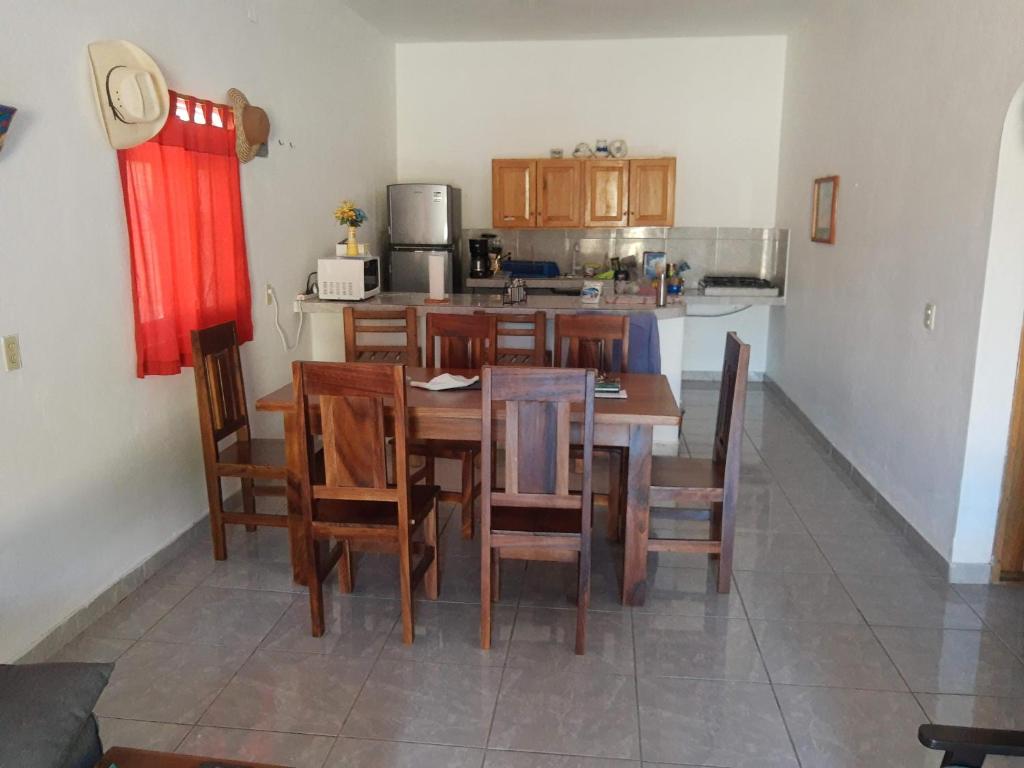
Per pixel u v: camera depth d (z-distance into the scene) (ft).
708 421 18.12
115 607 9.66
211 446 10.48
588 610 9.63
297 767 6.89
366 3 17.19
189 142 10.83
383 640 8.95
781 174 20.45
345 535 8.67
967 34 10.04
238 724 7.49
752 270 21.39
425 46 21.09
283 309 14.75
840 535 11.85
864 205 13.99
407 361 12.92
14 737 4.64
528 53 20.86
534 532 8.43
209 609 9.64
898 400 12.16
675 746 7.18
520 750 7.13
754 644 8.86
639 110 20.88
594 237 21.71
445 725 7.48
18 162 8.04
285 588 10.17
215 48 11.93
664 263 18.95
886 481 12.60
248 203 13.16
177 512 11.24
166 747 7.16
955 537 10.20
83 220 9.03
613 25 19.03
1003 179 9.17
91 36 9.04
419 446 11.61
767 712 7.66
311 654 8.66
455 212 20.56
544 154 21.33
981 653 8.70
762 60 20.33
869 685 8.10
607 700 7.84
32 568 8.39
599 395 9.84
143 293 10.03
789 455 15.76
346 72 17.72
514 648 8.79
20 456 8.16
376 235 20.18
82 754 4.99
